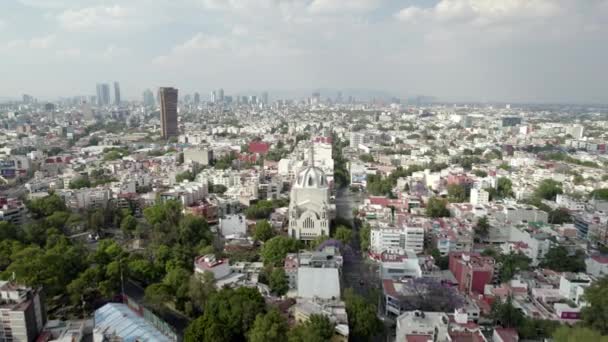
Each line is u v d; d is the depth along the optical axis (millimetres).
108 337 194500
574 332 182250
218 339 189000
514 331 199875
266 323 189000
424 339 191125
